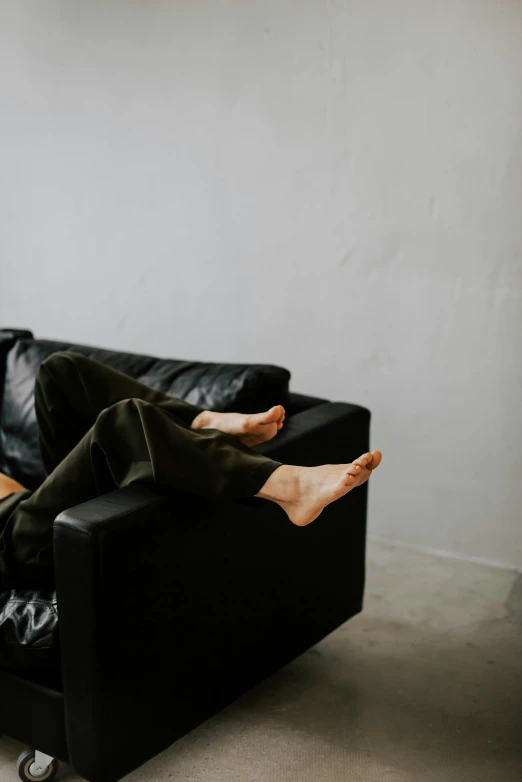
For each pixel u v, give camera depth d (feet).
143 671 5.91
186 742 6.74
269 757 6.56
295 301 9.98
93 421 6.88
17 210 11.71
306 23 9.22
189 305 10.70
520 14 8.23
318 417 7.43
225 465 5.98
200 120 10.08
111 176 10.87
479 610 8.61
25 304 12.00
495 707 7.13
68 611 5.68
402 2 8.72
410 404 9.59
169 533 5.89
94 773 5.84
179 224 10.52
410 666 7.72
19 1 10.94
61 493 6.33
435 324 9.25
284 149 9.64
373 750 6.63
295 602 7.25
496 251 8.79
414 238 9.17
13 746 6.73
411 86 8.85
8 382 8.27
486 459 9.32
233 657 6.68
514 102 8.42
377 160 9.17
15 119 11.39
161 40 10.11
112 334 11.39
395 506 9.96
